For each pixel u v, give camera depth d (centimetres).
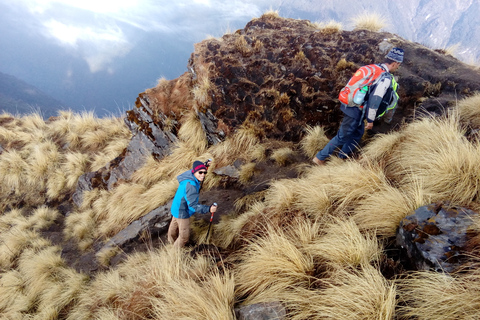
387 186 349
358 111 441
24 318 534
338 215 350
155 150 790
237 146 673
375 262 270
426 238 252
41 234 761
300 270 286
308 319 236
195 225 533
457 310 195
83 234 704
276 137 669
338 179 396
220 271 341
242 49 737
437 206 279
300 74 688
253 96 693
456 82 584
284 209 409
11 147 1069
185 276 344
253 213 465
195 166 438
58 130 1116
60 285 555
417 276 237
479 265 215
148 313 322
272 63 712
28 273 614
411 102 607
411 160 374
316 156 528
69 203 868
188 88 793
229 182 619
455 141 354
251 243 362
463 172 305
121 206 696
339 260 277
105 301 410
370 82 409
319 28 816
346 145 490
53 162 974
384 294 225
